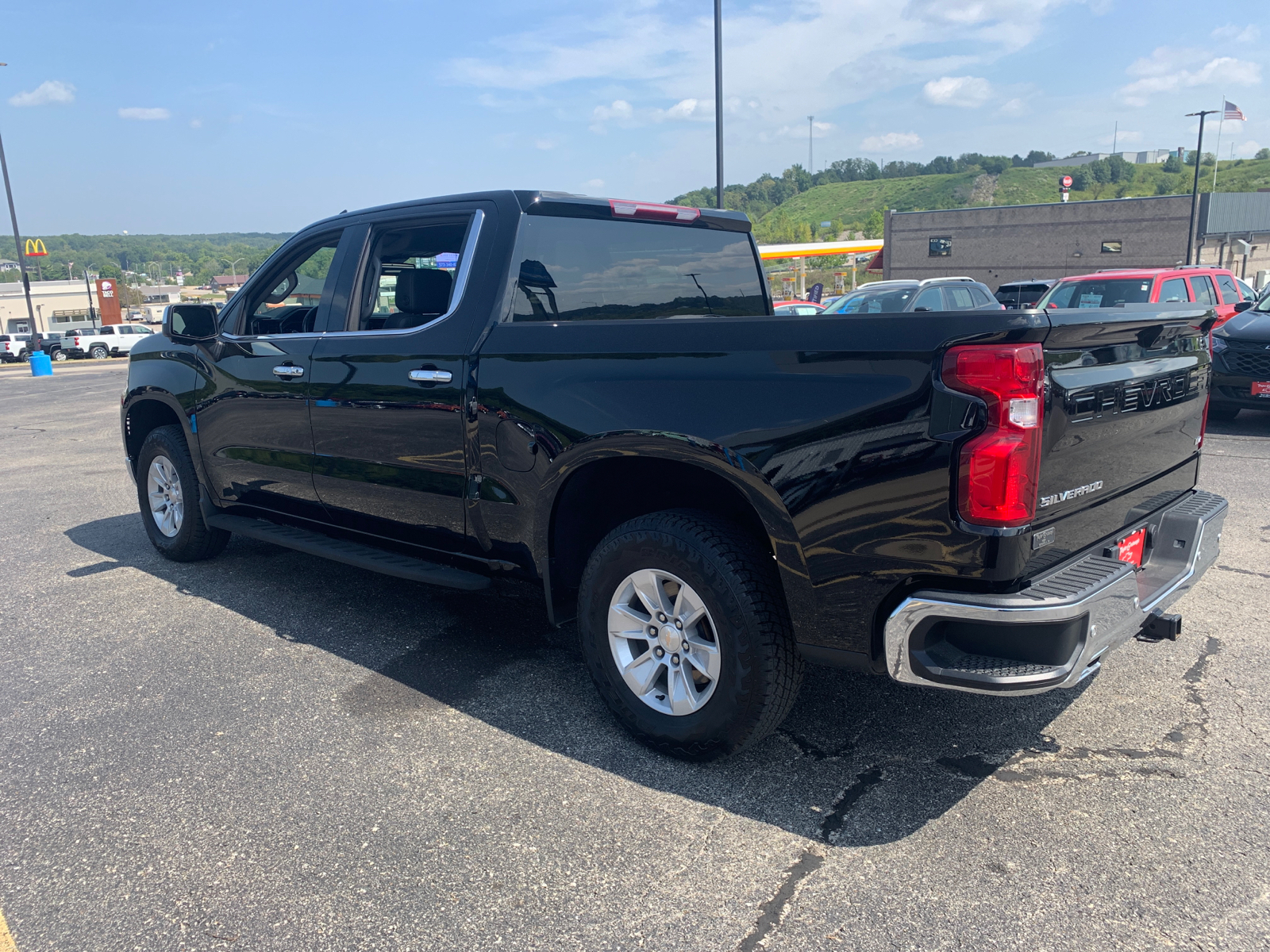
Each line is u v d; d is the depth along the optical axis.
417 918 2.13
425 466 3.40
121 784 2.76
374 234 3.76
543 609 4.32
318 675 3.56
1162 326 2.72
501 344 3.10
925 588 2.26
